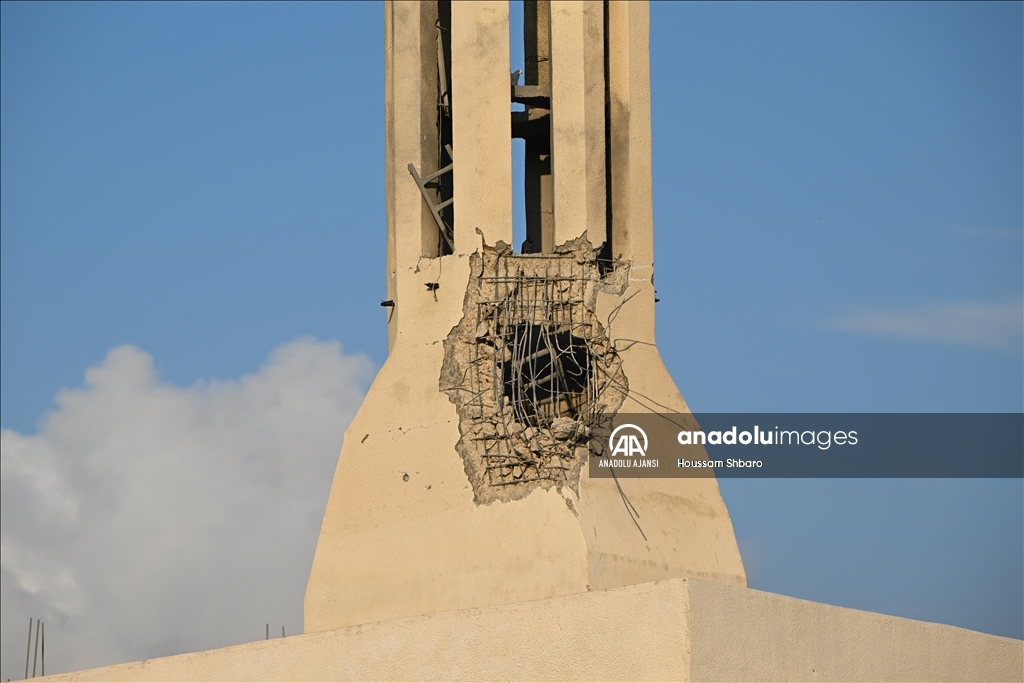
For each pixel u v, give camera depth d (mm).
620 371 35625
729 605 31062
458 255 35938
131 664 35406
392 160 37125
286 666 33969
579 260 35781
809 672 32219
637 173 36625
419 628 32875
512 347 35531
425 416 35656
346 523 35844
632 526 34594
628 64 36969
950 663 35125
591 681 31016
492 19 36500
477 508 34812
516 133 38156
